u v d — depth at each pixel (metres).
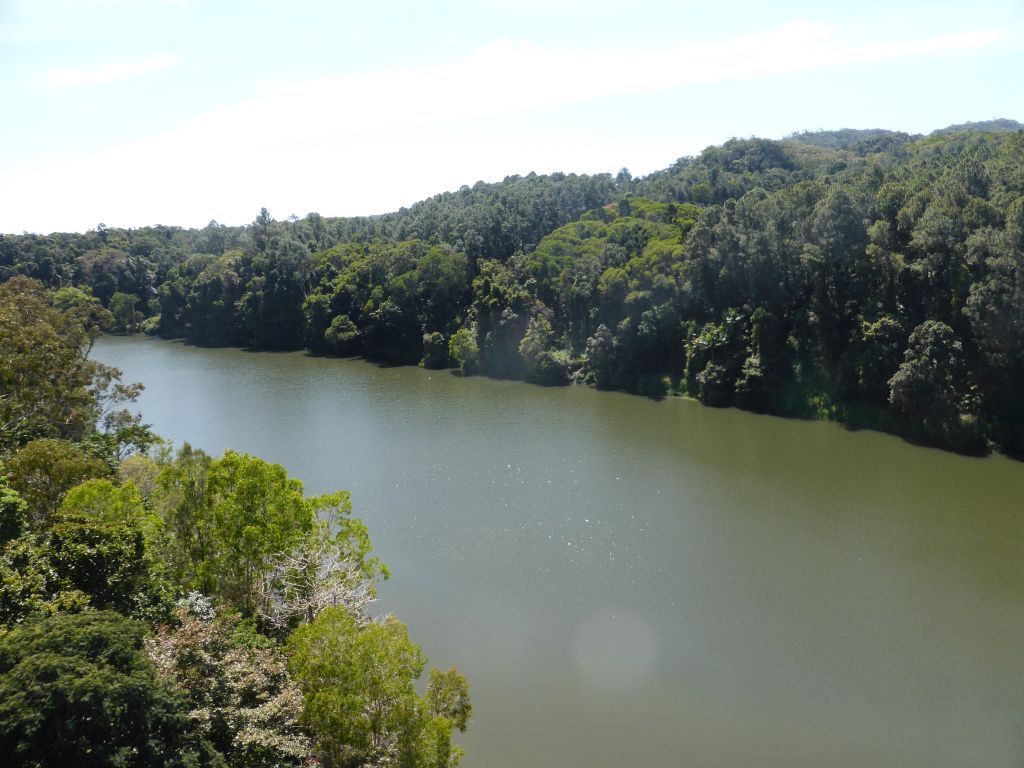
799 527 55.28
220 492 36.66
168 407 98.44
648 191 163.38
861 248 84.44
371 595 41.25
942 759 32.56
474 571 50.19
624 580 48.38
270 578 37.12
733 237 94.88
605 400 97.44
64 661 20.20
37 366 53.91
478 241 136.88
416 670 26.31
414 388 108.31
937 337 73.56
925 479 64.12
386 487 66.44
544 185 191.75
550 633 42.59
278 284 149.88
